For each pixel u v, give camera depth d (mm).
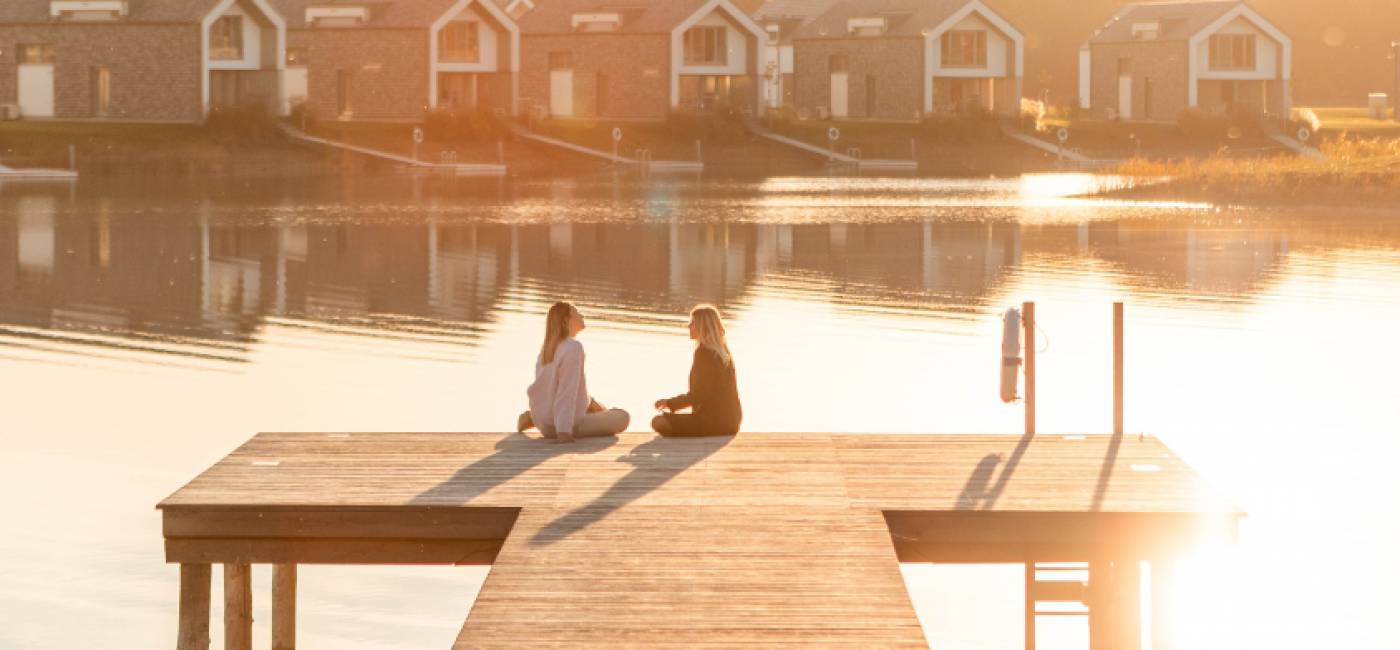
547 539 11141
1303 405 21906
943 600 14188
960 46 103750
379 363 25250
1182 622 13289
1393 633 12992
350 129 85875
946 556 12125
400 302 32156
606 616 9516
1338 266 37750
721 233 46250
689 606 9719
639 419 20781
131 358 25719
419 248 41812
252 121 80500
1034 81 151125
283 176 73625
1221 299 32531
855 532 11344
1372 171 59406
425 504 11906
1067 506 11945
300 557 11906
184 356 25906
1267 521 16172
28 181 67000
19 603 13383
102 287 34094
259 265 38000
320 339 27672
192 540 11789
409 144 84188
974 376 24219
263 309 31156
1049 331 28500
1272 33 108188
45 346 26828
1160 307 31469
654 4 99812
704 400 14633
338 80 93188
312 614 13516
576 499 12203
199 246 41875
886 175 78125
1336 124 111125
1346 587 14148
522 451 13922
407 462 13406
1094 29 151250
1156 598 11977
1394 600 13750
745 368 24891
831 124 100062
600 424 14570
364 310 31109
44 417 21000
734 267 38219
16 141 74625
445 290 33906
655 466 13367
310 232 45844
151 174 72625
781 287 34688
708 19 98938
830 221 50219
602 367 24781
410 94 91062
